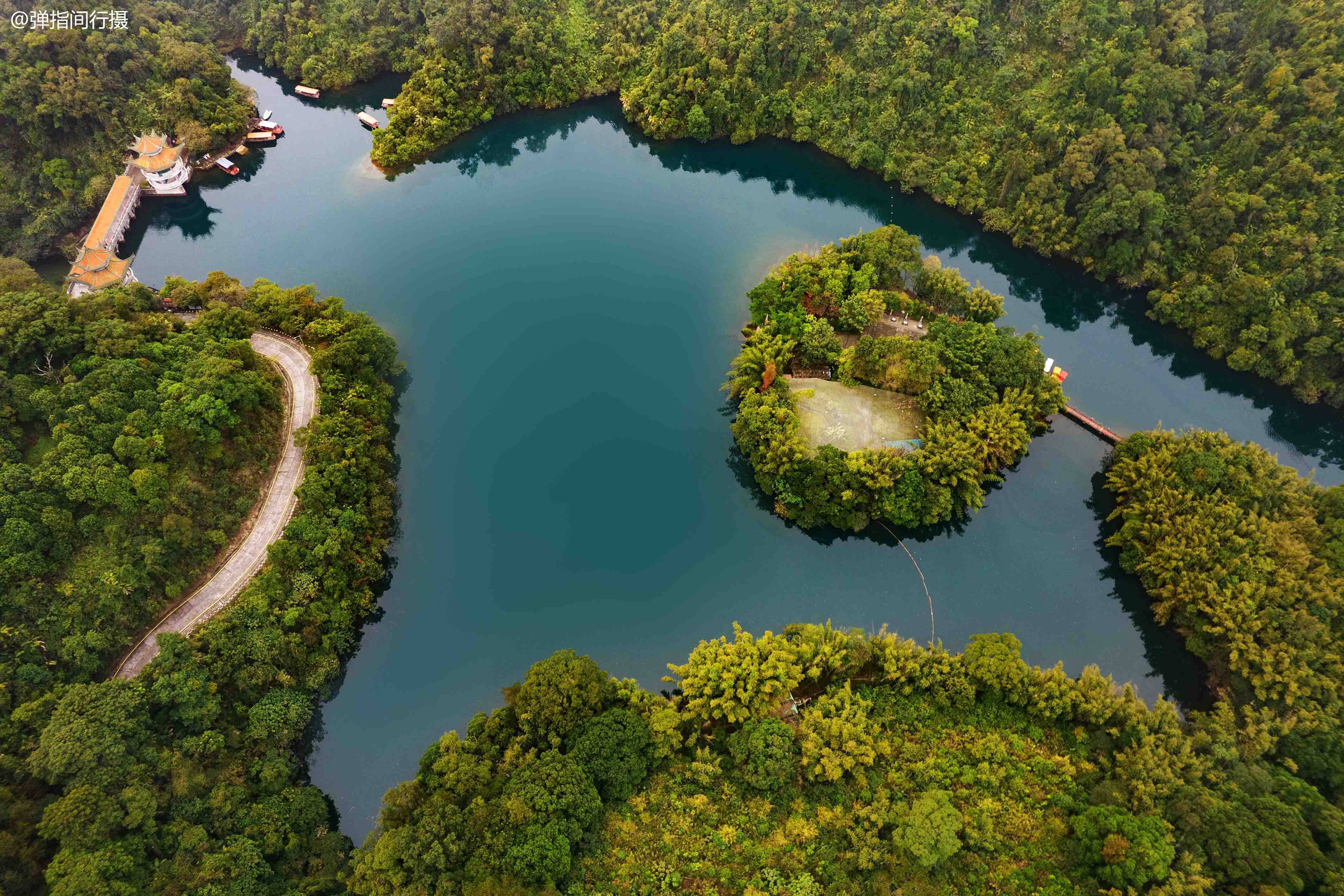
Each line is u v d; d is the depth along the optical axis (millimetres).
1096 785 89500
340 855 90375
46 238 161000
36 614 94562
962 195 169250
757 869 84750
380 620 116375
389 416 136375
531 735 91500
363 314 146375
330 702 107875
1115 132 149125
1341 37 142125
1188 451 116562
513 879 77938
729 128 192375
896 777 90812
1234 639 98938
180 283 140000
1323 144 139000
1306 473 132625
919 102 175250
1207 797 83562
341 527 112875
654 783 91812
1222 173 147500
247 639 99938
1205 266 145125
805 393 131250
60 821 78000
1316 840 80562
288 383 132750
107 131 172125
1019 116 165125
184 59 183125
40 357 113938
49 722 86500
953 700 97500
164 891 79625
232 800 88562
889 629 114188
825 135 185250
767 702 95688
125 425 107000
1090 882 81875
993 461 124562
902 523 120062
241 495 115625
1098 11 161750
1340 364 131875
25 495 97312
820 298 141875
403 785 87500
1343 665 93938
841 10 182375
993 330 134375
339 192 186500
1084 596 117875
